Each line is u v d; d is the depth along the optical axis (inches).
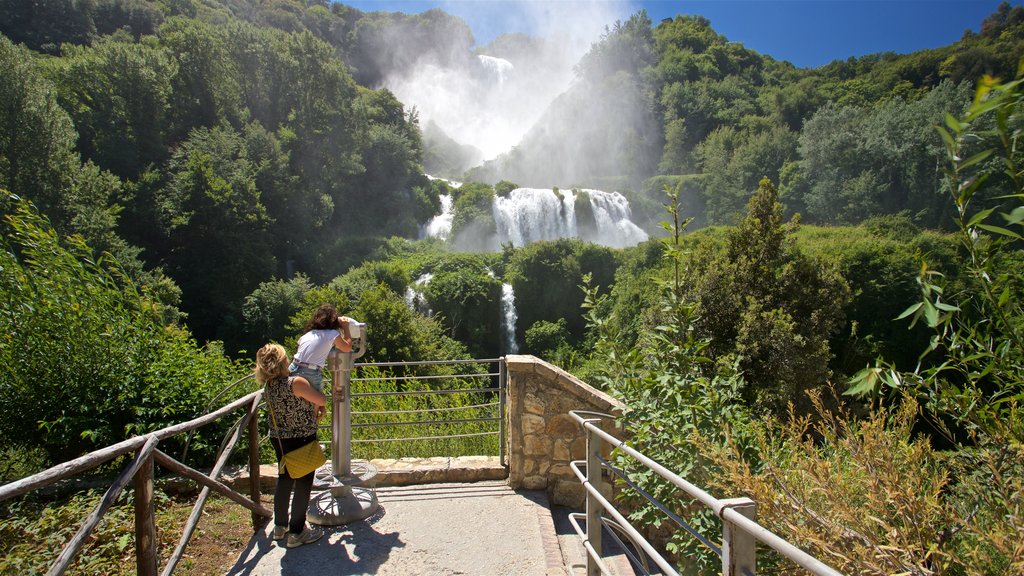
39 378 187.8
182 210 1419.8
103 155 1502.2
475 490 176.9
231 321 1333.7
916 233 1278.3
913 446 90.8
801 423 117.4
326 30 4940.9
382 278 1390.3
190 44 1822.1
